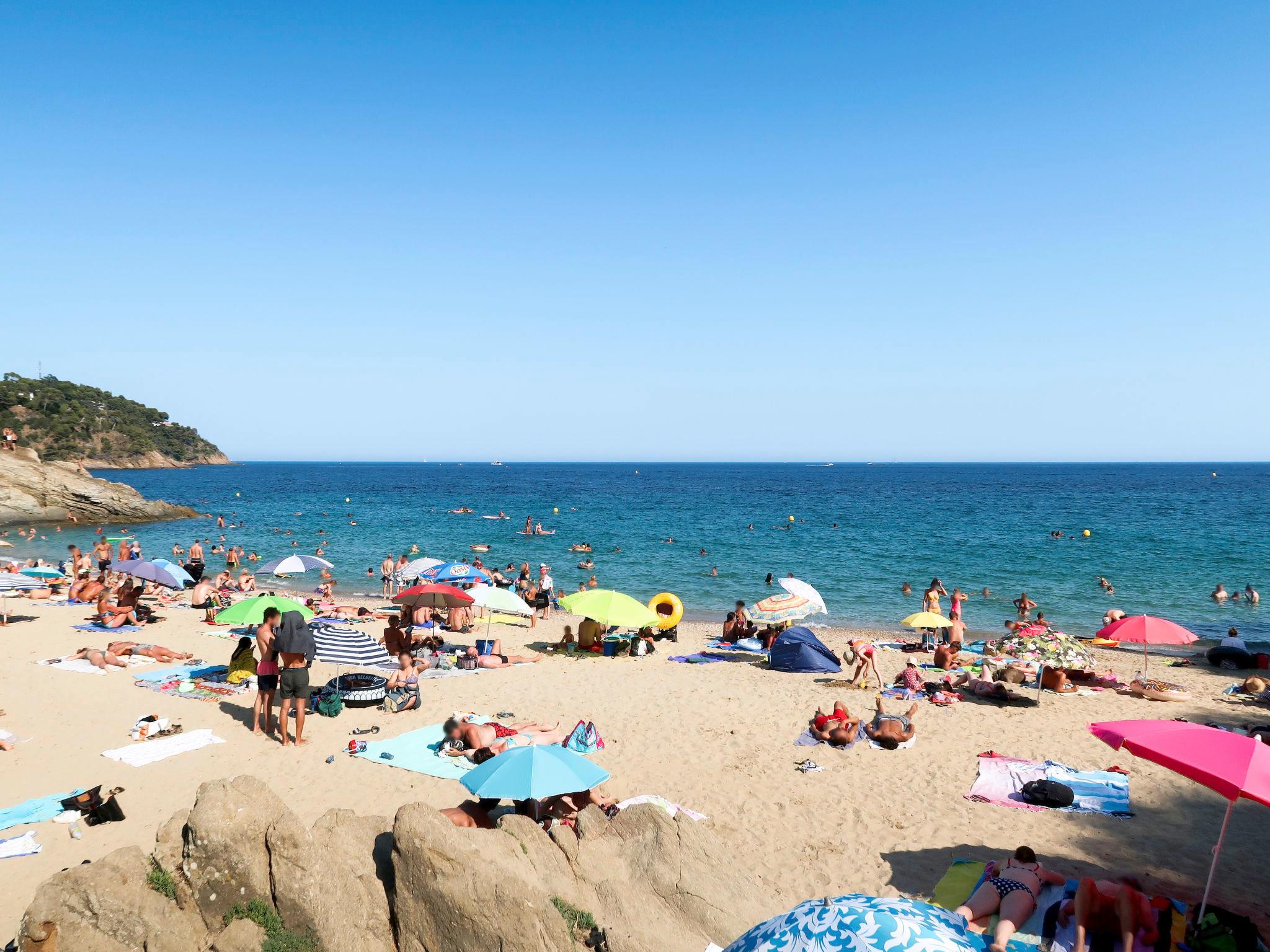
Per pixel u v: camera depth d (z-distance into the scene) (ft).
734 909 23.32
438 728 44.27
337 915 20.02
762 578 125.59
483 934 19.49
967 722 48.03
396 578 100.42
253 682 51.08
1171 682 61.05
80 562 107.65
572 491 412.57
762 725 47.03
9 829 31.24
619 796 36.37
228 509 269.44
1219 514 254.06
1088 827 33.42
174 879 20.65
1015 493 400.67
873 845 31.68
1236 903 27.37
